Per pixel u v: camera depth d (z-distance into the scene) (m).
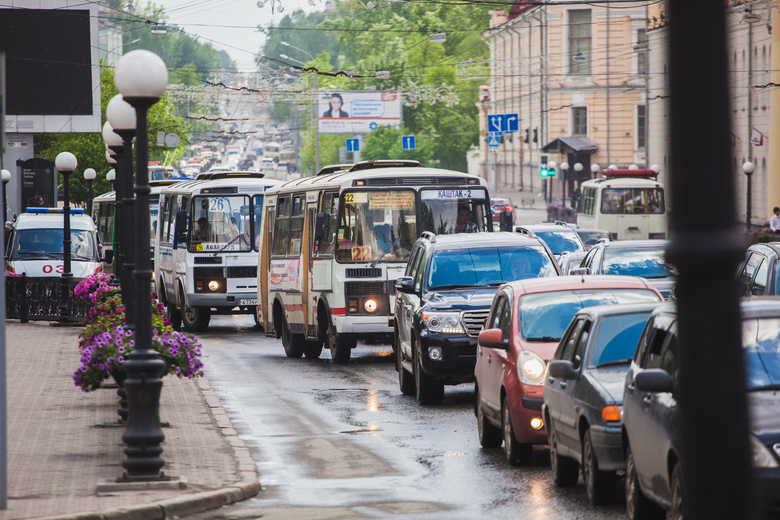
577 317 28.28
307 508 24.50
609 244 56.06
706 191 6.06
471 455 31.94
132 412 25.98
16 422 35.47
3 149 22.34
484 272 44.84
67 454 29.75
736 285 6.13
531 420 29.53
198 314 80.00
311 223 60.25
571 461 26.94
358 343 71.38
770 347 21.30
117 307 44.06
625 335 26.36
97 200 128.75
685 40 6.11
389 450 32.69
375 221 56.56
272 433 36.03
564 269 70.06
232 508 24.62
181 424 35.88
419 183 56.81
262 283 70.12
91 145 156.88
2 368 22.58
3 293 22.59
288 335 63.31
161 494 24.72
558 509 24.12
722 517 6.05
